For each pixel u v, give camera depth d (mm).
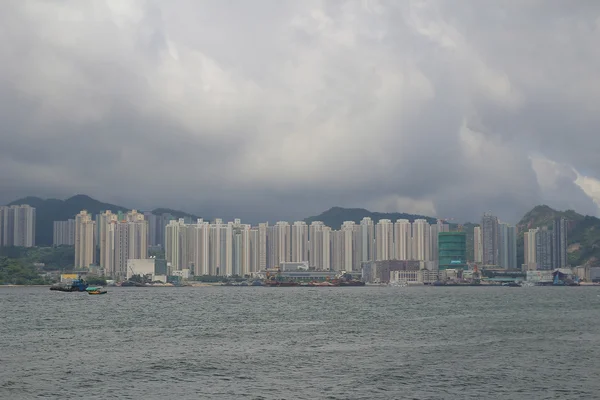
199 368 121188
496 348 147625
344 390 102250
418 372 116938
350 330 189000
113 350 144625
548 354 138125
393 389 103000
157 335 175250
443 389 103000
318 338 167875
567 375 114375
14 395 99000
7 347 149375
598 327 196750
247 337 170500
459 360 130125
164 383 107812
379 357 134000
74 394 99750
